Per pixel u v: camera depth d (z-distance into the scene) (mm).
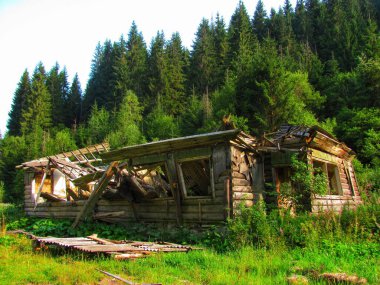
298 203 12383
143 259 7492
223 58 72688
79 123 81812
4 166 53406
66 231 13695
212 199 11180
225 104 39781
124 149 12742
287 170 13812
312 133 13078
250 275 6270
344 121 32500
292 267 6520
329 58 58531
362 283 5398
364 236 9156
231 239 9562
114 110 67625
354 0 77375
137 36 91625
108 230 12977
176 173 11961
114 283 5688
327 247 8062
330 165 15766
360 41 56562
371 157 27484
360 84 37656
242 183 11539
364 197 17219
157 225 12555
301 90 39562
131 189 13094
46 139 59406
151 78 75688
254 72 36406
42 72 99875
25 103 83500
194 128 49531
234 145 11312
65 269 6461
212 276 6117
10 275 6098
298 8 87625
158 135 53938
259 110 34875
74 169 18281
